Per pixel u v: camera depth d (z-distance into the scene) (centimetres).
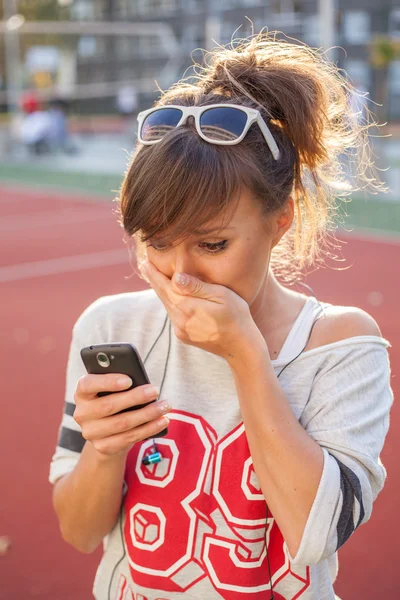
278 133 121
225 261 114
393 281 728
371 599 266
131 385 114
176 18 2739
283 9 2252
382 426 125
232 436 124
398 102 2214
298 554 112
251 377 115
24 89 2714
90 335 141
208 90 124
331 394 122
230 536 122
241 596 121
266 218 116
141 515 126
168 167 108
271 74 124
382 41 1519
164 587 125
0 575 285
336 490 113
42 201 1381
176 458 125
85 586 279
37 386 473
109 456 121
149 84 2731
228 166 110
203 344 116
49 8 3316
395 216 1088
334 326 128
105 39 2941
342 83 138
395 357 494
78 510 129
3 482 352
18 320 627
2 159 2034
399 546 295
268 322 130
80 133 2670
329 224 145
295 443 114
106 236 1048
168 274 119
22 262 877
